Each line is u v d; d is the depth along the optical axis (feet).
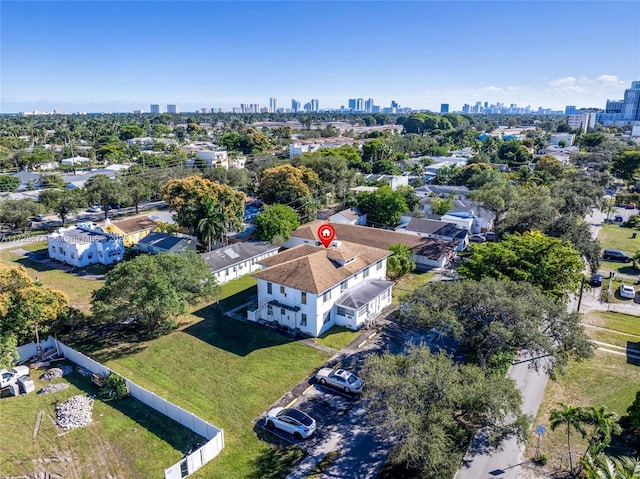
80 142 655.35
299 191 288.92
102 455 90.07
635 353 127.03
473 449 88.99
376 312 154.61
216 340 137.08
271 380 115.55
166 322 136.56
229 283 186.91
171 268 139.74
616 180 426.51
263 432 95.86
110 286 132.16
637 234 257.55
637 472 62.54
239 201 246.27
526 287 112.06
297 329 142.82
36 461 88.63
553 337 103.04
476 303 103.24
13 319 121.19
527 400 104.83
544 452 87.92
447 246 208.95
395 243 213.05
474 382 82.12
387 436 79.41
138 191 311.68
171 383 115.14
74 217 309.22
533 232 160.97
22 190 367.04
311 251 163.94
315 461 86.99
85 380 118.01
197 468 85.25
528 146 573.33
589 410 83.15
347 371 116.78
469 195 262.26
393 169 420.36
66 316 136.36
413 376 81.56
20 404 107.34
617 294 172.76
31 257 225.56
